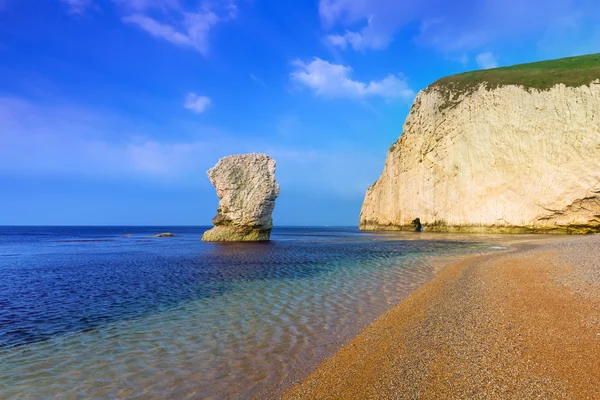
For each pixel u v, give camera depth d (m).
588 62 52.19
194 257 29.17
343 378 6.23
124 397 5.98
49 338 9.06
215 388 6.19
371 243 40.53
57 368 7.18
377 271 18.80
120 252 36.47
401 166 71.88
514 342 7.15
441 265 19.86
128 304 12.75
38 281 18.23
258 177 45.97
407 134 69.19
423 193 63.47
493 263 18.23
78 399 5.94
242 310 11.38
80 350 8.16
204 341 8.55
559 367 5.93
